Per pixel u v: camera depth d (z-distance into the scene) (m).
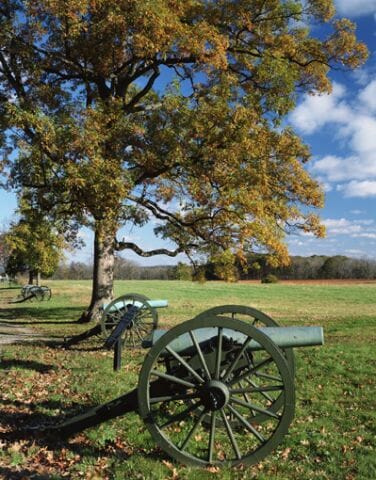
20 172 17.97
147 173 19.30
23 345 14.30
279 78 18.66
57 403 7.51
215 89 18.12
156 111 18.25
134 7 16.30
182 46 17.47
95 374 9.77
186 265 22.28
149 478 4.86
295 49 20.91
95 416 5.83
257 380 9.40
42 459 5.33
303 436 6.39
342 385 9.43
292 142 19.14
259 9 19.98
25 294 37.38
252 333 4.99
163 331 5.90
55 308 29.11
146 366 5.23
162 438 5.25
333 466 5.50
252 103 18.48
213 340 5.73
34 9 17.61
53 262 36.22
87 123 16.94
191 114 17.19
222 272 20.20
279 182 20.19
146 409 5.25
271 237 18.23
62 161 16.56
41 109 18.39
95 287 21.75
